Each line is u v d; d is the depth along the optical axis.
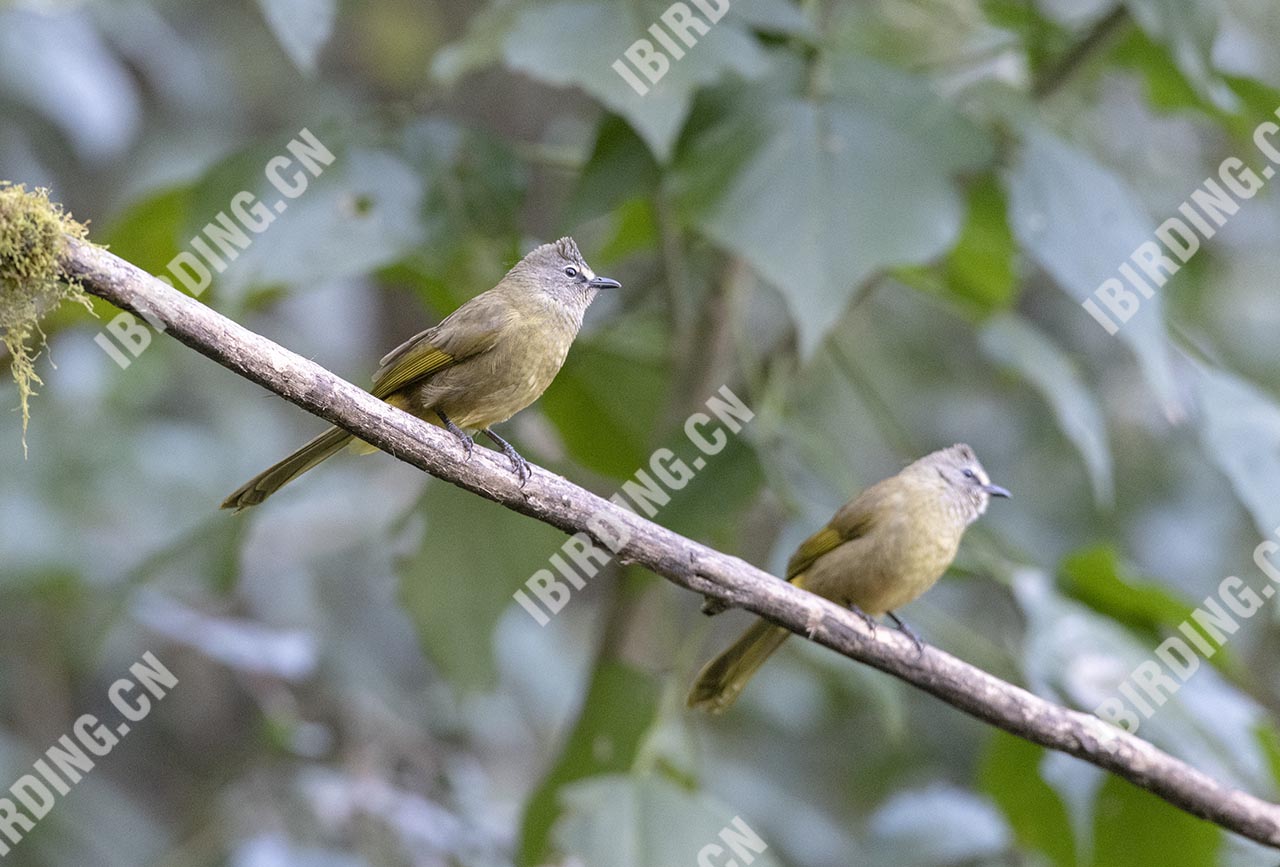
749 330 14.71
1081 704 9.71
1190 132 15.62
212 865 11.60
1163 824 10.69
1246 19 15.21
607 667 10.57
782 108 9.55
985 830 11.56
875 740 14.91
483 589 10.62
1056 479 15.09
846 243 9.17
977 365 15.66
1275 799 10.17
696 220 9.35
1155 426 15.14
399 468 15.26
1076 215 9.87
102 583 13.27
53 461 13.45
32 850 13.26
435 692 13.74
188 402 15.20
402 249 9.73
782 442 10.94
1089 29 11.44
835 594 9.62
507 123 16.61
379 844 11.71
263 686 13.41
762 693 14.49
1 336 7.06
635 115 8.92
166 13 15.78
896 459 14.67
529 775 14.92
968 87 10.45
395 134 10.10
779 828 14.28
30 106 13.34
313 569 14.39
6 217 6.55
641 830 9.30
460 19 17.58
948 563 9.62
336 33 17.11
